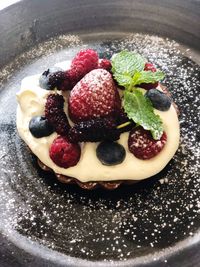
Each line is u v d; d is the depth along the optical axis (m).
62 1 0.19
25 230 0.14
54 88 0.15
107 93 0.14
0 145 0.16
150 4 0.19
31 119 0.15
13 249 0.14
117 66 0.15
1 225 0.14
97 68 0.15
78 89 0.14
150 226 0.14
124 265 0.13
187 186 0.15
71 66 0.15
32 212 0.14
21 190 0.15
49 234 0.14
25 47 0.19
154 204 0.15
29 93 0.15
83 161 0.14
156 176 0.15
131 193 0.15
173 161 0.15
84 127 0.14
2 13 0.19
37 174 0.15
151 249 0.14
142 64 0.15
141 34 0.19
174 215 0.14
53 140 0.15
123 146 0.14
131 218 0.14
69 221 0.14
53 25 0.19
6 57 0.19
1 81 0.18
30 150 0.16
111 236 0.14
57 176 0.15
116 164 0.14
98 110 0.14
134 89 0.14
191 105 0.17
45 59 0.19
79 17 0.19
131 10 0.19
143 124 0.14
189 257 0.13
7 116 0.17
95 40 0.19
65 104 0.15
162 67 0.18
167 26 0.19
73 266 0.13
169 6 0.19
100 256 0.13
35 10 0.19
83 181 0.14
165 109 0.15
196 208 0.14
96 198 0.15
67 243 0.14
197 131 0.16
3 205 0.15
